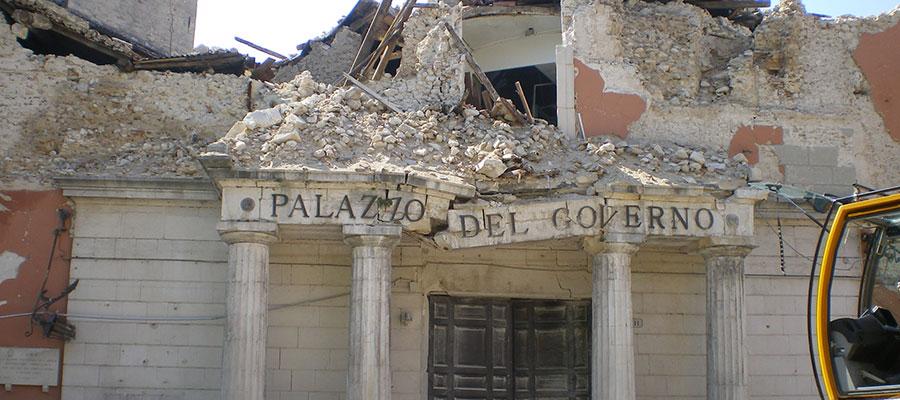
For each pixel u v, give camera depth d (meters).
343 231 20.67
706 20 27.58
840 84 26.22
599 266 22.00
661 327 24.45
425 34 26.44
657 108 25.44
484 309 24.72
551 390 24.77
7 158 23.75
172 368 22.84
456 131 23.59
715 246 22.16
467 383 24.31
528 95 32.31
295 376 23.33
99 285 23.02
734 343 22.03
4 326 22.77
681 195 21.95
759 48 26.92
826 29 26.45
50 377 22.67
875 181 25.81
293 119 22.33
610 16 25.83
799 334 24.45
